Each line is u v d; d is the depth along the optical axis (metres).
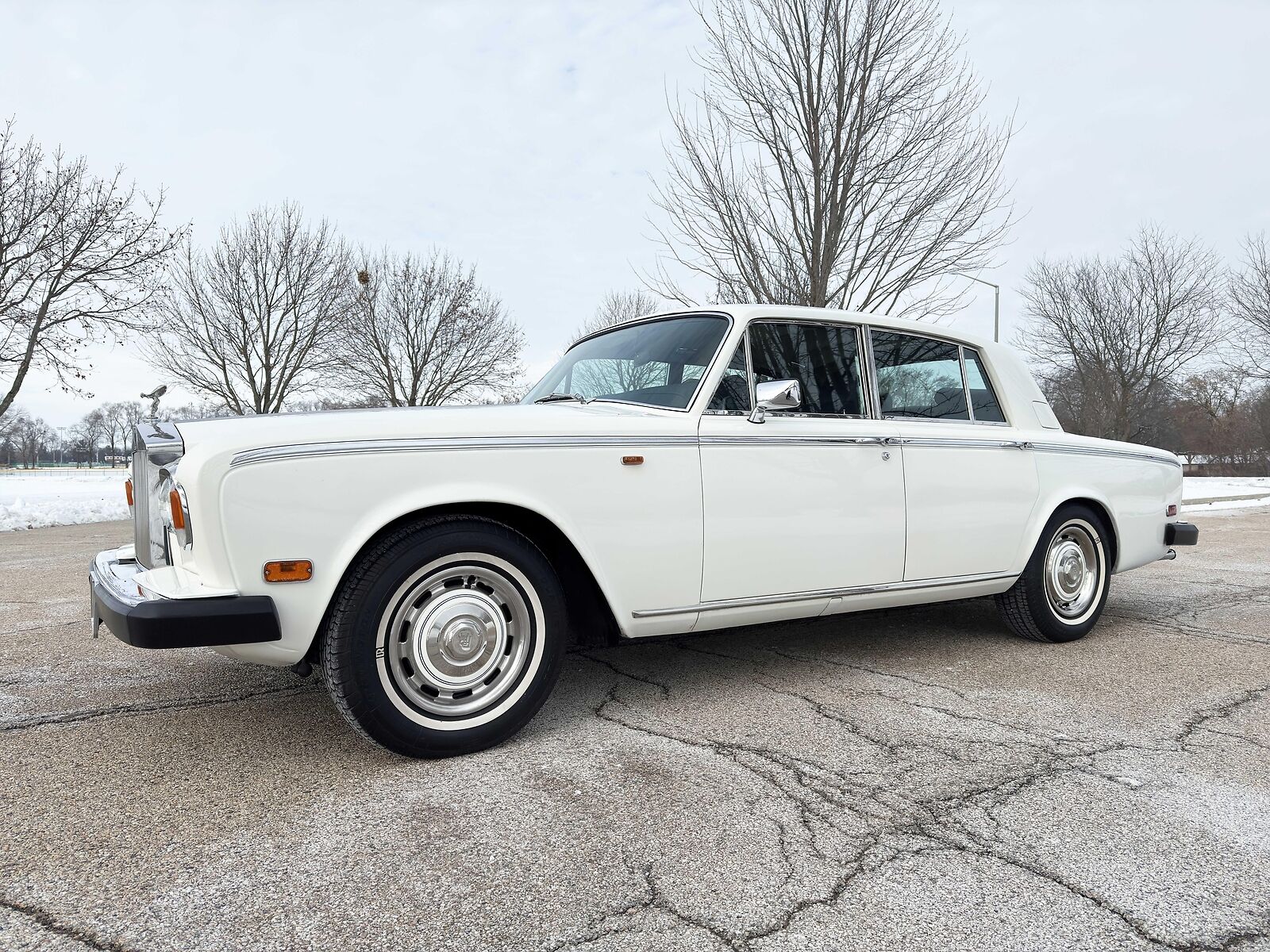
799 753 2.71
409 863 1.98
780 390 3.12
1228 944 1.67
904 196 10.13
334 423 2.56
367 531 2.51
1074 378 39.19
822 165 10.00
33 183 16.81
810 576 3.37
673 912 1.78
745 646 4.24
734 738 2.86
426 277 27.94
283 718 3.06
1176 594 6.02
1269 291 28.75
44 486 29.48
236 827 2.18
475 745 2.69
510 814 2.25
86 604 5.61
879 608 3.70
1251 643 4.37
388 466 2.55
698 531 3.09
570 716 3.10
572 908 1.79
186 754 2.71
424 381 28.72
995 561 3.99
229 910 1.78
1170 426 43.91
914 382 3.89
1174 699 3.33
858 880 1.91
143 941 1.67
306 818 2.23
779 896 1.84
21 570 7.41
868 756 2.69
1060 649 4.20
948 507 3.79
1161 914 1.78
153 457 2.58
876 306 10.44
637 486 2.97
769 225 10.55
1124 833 2.15
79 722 3.03
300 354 24.50
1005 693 3.40
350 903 1.81
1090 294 37.12
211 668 3.79
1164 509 4.84
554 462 2.81
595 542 2.89
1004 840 2.11
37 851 2.04
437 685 2.66
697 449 3.10
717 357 3.28
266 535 2.40
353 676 2.49
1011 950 1.65
